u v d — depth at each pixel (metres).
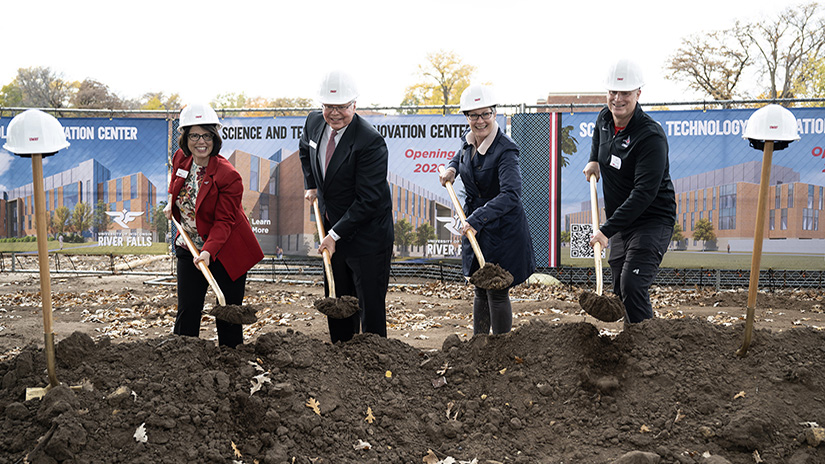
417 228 10.88
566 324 3.70
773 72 23.84
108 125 11.55
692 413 3.14
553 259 10.55
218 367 3.38
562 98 23.34
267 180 11.00
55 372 3.17
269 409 3.10
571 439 3.13
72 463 2.73
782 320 7.62
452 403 3.46
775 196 10.15
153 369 3.30
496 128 4.75
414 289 10.62
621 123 4.29
